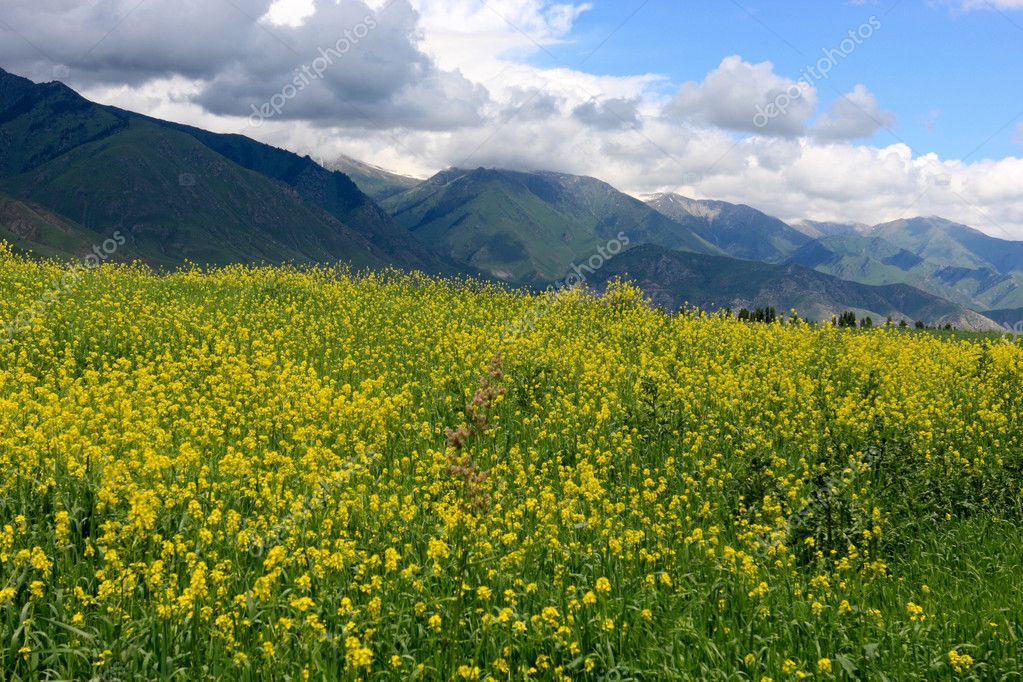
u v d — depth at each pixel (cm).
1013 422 2044
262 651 826
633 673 854
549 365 2267
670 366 2598
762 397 2195
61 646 802
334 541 1068
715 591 1030
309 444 1545
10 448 1222
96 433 1377
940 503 1445
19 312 2448
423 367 2375
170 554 997
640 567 1116
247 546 1038
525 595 975
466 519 903
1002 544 1305
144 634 836
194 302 3023
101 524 1063
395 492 1305
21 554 894
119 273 3506
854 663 881
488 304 3656
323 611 905
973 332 5038
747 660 872
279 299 3250
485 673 834
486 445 1597
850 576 1138
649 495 1350
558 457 1577
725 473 1530
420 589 957
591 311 3522
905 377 2581
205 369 2117
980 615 1010
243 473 1266
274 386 1888
